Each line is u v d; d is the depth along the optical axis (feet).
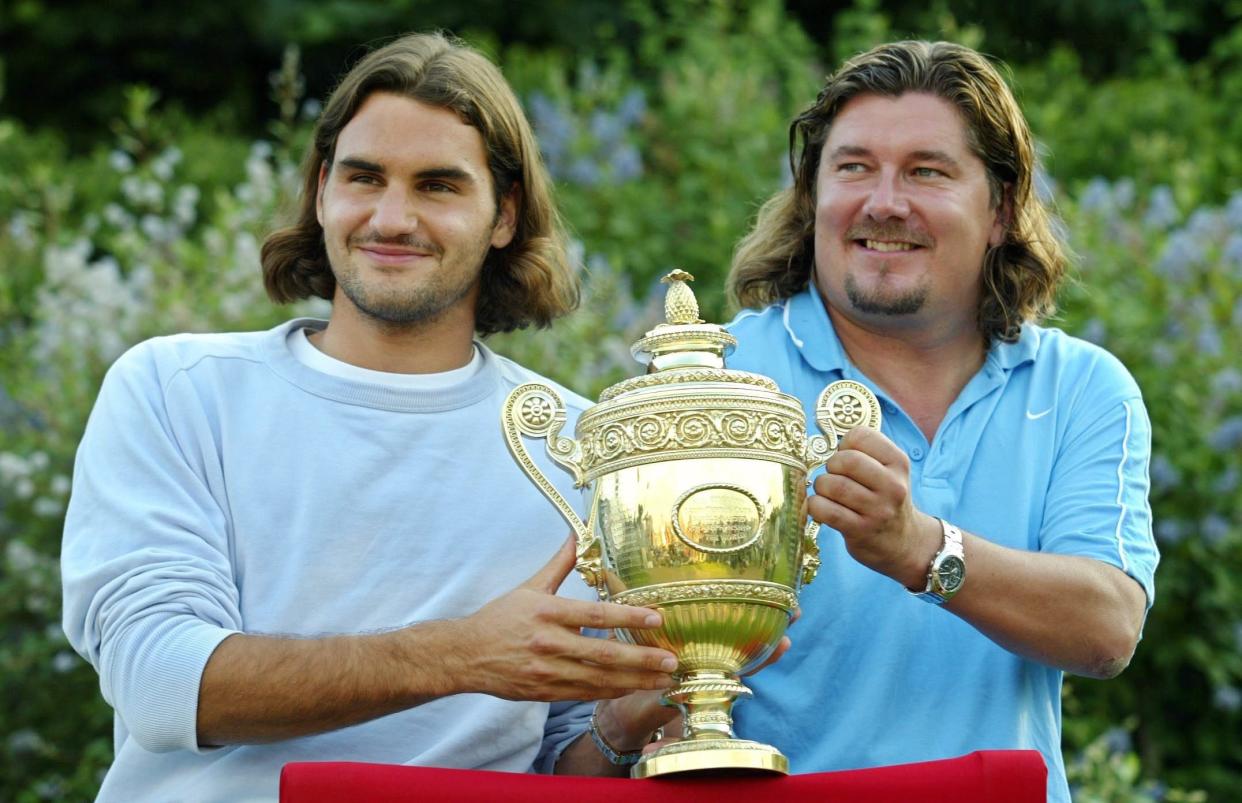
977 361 24.86
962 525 23.59
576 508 23.81
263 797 21.71
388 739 22.41
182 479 22.71
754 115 54.70
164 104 80.18
